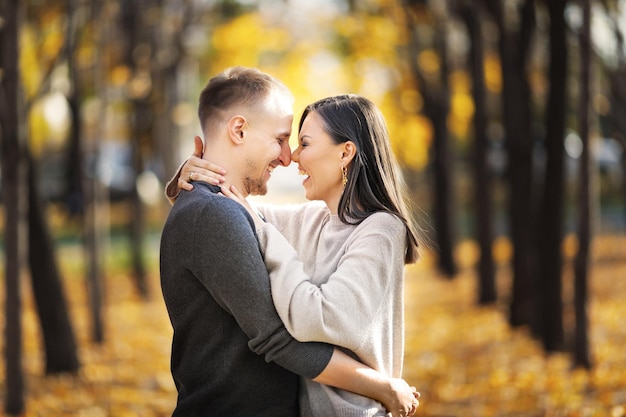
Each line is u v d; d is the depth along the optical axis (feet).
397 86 57.98
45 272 29.04
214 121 9.79
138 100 49.98
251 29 52.21
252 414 9.33
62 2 34.60
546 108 29.63
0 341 35.99
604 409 20.11
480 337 35.17
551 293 29.99
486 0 34.06
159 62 44.32
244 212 9.36
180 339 9.68
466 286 54.80
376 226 9.59
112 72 43.55
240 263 9.08
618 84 37.35
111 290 55.62
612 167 99.96
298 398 9.58
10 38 22.22
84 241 37.78
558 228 29.94
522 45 33.96
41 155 87.71
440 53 49.52
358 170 9.79
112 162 103.55
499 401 22.41
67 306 29.53
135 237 51.72
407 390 9.46
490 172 45.34
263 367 9.37
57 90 36.76
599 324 35.42
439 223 59.82
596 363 26.11
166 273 9.59
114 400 25.23
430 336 36.50
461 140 94.02
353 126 9.86
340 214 9.77
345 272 9.30
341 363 9.12
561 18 28.45
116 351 34.19
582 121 25.05
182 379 9.62
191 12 44.37
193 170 9.68
